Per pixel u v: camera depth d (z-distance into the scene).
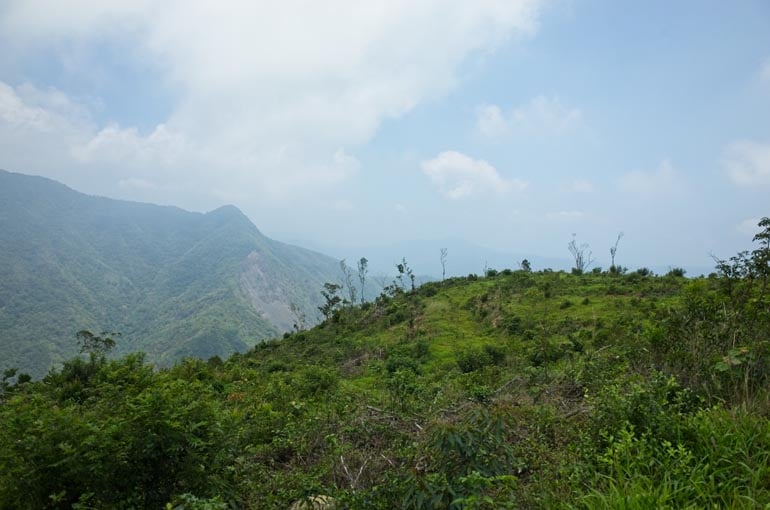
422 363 21.12
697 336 5.97
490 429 3.90
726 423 3.95
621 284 32.34
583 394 6.60
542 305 30.02
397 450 5.21
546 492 3.66
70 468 4.11
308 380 14.03
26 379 17.77
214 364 27.97
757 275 6.16
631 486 3.32
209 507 3.46
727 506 3.02
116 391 6.20
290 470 5.52
